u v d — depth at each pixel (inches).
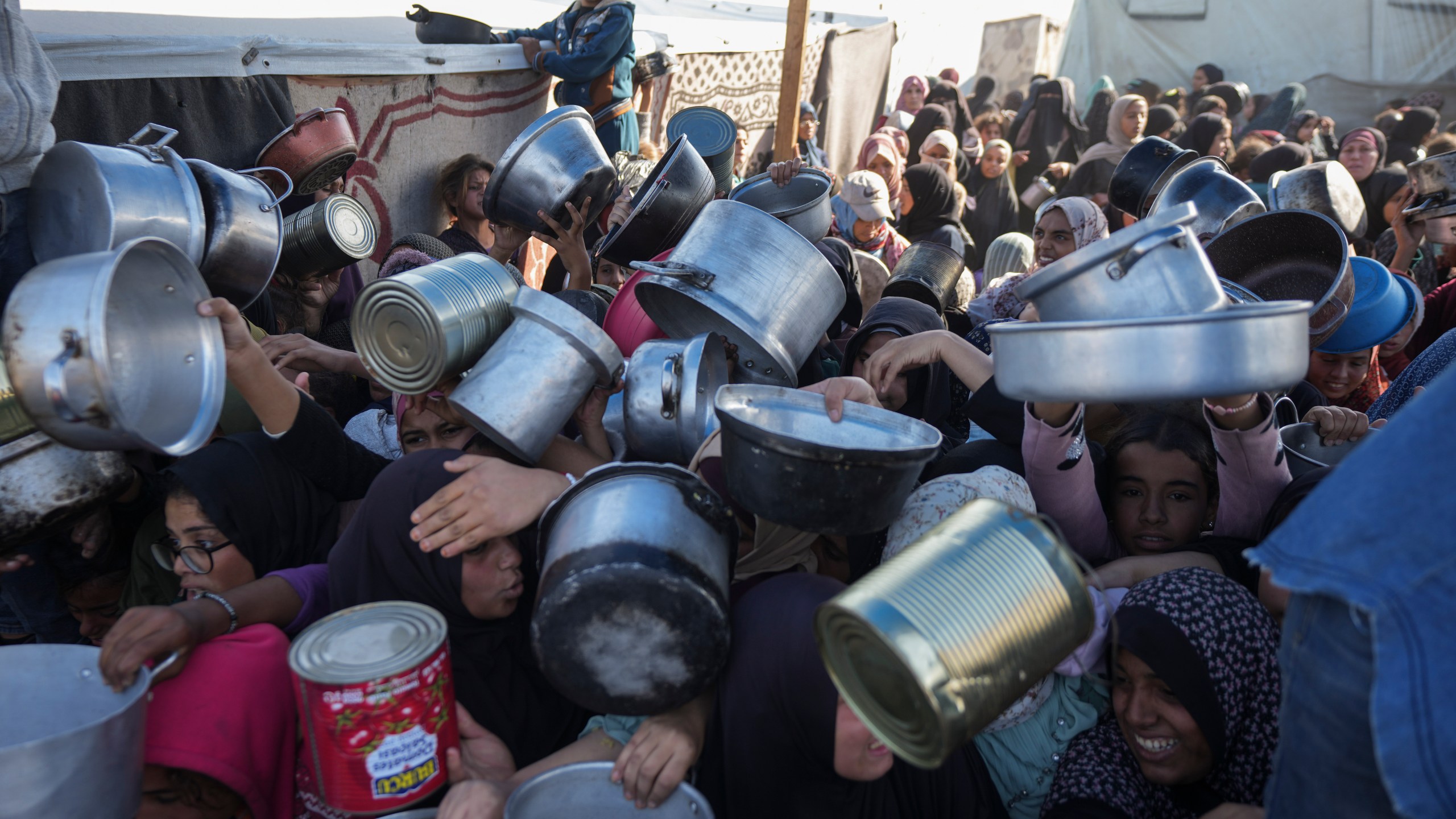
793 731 63.9
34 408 58.1
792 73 193.6
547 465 89.8
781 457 60.4
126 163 82.0
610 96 186.1
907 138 370.3
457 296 80.0
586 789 62.9
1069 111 416.8
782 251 89.6
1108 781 68.7
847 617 49.9
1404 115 393.1
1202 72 477.1
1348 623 41.8
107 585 91.8
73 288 58.0
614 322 110.8
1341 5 452.8
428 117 161.8
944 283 149.6
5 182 83.2
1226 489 82.1
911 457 60.8
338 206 120.0
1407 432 40.6
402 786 56.8
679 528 61.0
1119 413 107.0
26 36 83.7
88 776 54.0
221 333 72.6
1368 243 175.9
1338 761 42.2
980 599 49.5
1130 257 55.4
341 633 59.3
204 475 77.9
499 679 75.2
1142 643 67.1
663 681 60.3
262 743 65.4
